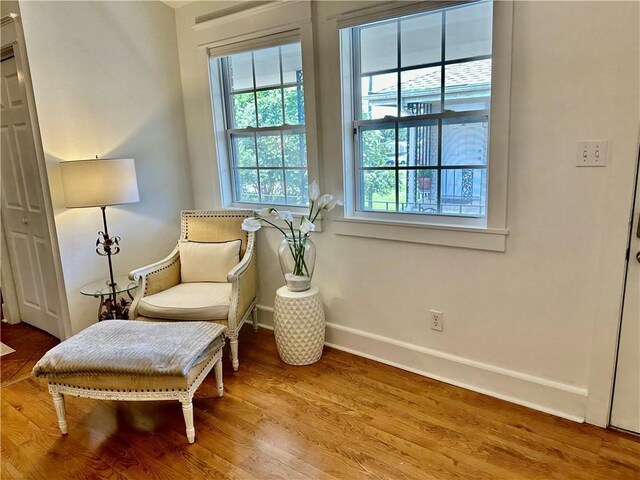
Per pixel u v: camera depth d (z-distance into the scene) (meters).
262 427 2.10
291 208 3.00
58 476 1.83
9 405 2.34
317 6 2.51
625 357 1.92
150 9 3.11
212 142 3.26
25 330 3.25
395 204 2.53
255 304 3.10
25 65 2.52
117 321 2.27
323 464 1.85
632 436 1.95
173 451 1.95
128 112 3.04
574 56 1.79
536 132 1.93
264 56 2.94
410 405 2.23
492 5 1.99
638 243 1.81
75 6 2.71
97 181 2.53
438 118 2.28
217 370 2.30
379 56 2.43
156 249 3.31
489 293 2.21
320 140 2.66
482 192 2.21
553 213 1.96
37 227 2.87
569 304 2.00
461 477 1.75
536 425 2.04
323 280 2.85
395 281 2.53
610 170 1.79
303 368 2.63
